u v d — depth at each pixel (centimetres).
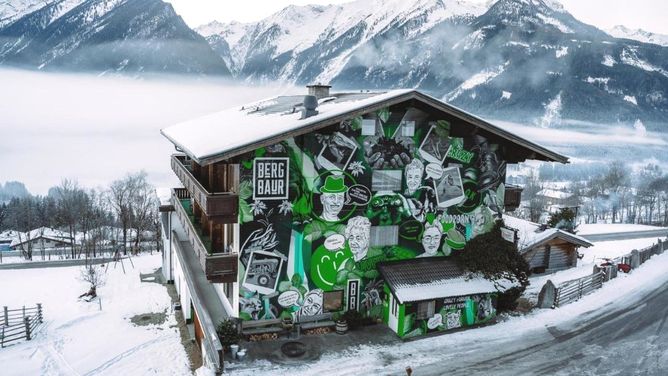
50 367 2258
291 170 2223
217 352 1970
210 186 2742
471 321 2466
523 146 2452
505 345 2288
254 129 2277
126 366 2238
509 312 2648
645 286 3045
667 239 4094
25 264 4328
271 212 2220
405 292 2295
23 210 10500
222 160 2062
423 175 2456
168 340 2503
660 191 14788
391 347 2252
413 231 2477
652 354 2205
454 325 2427
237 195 2133
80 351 2414
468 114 2336
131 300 3084
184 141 2586
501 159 2600
